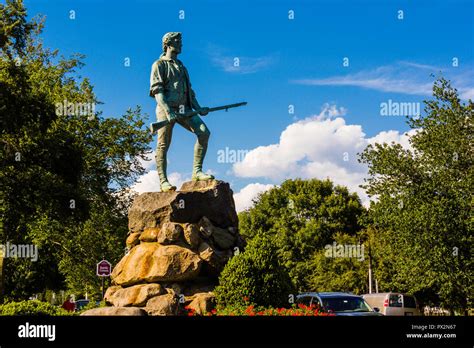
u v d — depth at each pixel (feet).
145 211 49.14
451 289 73.92
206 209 49.83
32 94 69.92
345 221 166.81
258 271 43.01
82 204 74.18
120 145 97.81
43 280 137.59
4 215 72.90
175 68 52.70
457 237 73.15
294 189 179.42
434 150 78.64
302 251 163.32
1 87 65.16
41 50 95.55
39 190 70.54
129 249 49.06
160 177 51.98
